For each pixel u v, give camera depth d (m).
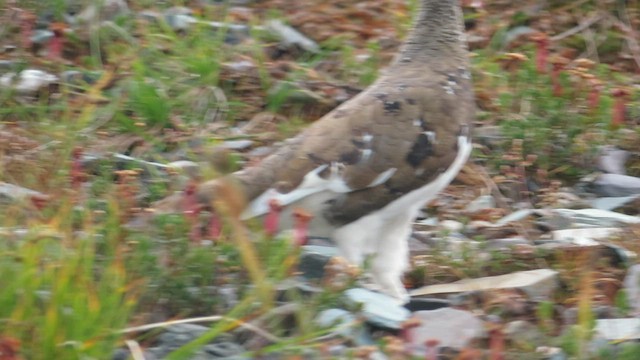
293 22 16.44
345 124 9.68
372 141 9.59
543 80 14.20
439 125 9.77
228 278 9.56
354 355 8.55
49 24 15.77
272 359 8.76
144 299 9.27
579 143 13.63
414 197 9.76
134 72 14.30
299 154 9.55
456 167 9.97
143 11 15.89
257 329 8.70
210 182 9.66
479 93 14.62
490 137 13.77
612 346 9.27
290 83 14.47
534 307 10.25
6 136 12.50
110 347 8.38
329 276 9.45
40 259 8.94
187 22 15.86
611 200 12.99
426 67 10.04
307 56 15.70
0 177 11.56
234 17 16.44
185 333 9.02
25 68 14.52
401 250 10.08
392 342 8.73
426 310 10.09
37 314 8.48
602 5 16.78
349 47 15.45
